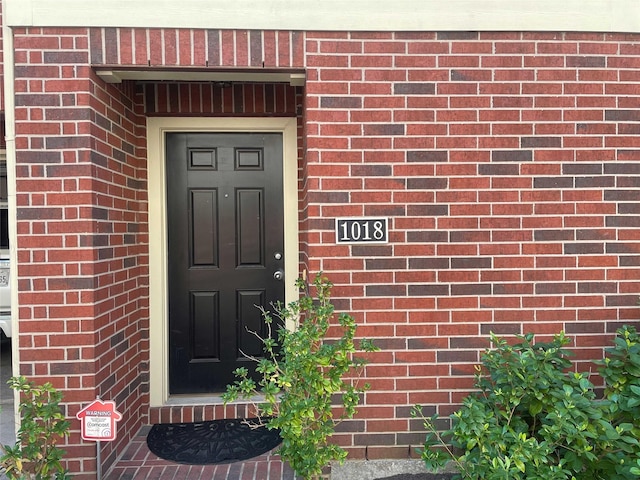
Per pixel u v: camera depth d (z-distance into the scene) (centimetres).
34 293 272
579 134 294
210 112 346
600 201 295
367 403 290
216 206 364
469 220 292
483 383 271
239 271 365
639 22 294
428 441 251
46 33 273
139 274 345
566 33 293
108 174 297
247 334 366
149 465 291
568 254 295
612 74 295
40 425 249
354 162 289
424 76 290
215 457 298
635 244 297
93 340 273
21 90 272
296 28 284
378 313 290
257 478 277
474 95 292
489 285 293
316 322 258
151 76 296
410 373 291
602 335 296
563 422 216
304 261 348
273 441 318
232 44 283
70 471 271
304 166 326
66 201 273
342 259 289
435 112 291
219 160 362
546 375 248
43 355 271
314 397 227
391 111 289
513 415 265
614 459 218
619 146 296
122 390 312
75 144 273
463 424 224
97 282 278
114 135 307
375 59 289
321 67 287
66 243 273
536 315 294
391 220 290
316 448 228
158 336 348
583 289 295
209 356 365
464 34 291
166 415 345
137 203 344
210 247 364
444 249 292
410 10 288
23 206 272
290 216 358
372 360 290
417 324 291
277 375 234
